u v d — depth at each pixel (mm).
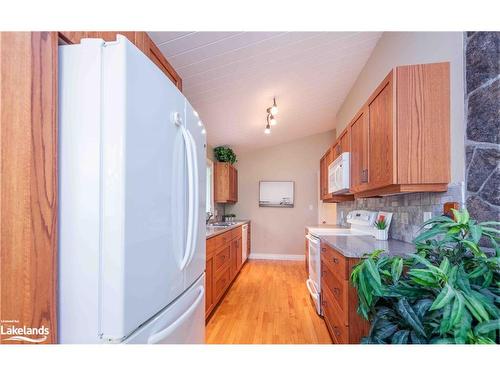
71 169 702
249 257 5516
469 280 885
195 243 1092
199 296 1262
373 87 2699
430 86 1442
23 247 643
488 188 1190
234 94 2977
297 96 3434
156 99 857
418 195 1757
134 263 732
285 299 3035
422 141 1442
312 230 3119
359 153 2164
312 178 5480
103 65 704
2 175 638
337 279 1799
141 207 766
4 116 636
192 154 1077
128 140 709
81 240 695
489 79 1194
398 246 1741
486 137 1205
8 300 638
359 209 3219
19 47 652
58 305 691
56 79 693
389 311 934
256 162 5621
